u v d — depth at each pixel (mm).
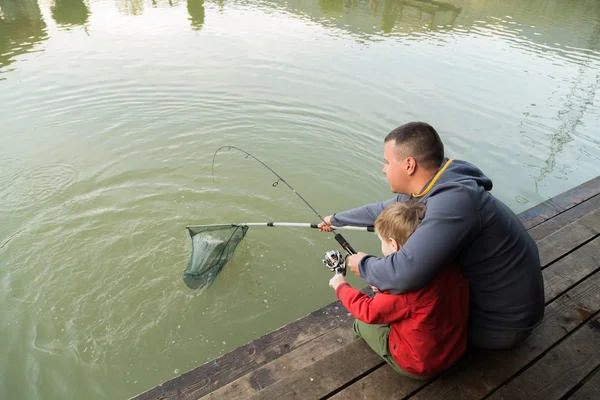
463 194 1759
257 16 14391
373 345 2270
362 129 7055
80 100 7617
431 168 1975
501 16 15844
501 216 1840
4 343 3514
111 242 4594
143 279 4184
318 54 10617
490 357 2307
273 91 8297
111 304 3908
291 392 2113
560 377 2223
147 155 6145
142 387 3287
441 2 17328
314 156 6383
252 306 3979
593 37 13273
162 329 3721
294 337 2592
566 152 6602
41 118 6961
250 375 2291
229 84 8523
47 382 3270
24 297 3922
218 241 4121
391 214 1946
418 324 1859
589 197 3965
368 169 6145
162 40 11227
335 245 4750
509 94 8547
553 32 13711
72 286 4059
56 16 13289
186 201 5289
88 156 6035
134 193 5371
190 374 2377
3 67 8914
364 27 13570
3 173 5539
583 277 2914
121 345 3570
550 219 3619
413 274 1738
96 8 14586
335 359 2291
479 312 2029
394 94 8344
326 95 8227
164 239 4691
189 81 8586
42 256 4359
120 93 7930
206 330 3734
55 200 5156
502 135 6973
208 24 13062
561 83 9211
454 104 8000
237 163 6117
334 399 2082
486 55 10992
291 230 4926
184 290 4074
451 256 1751
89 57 9711
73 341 3574
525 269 1897
